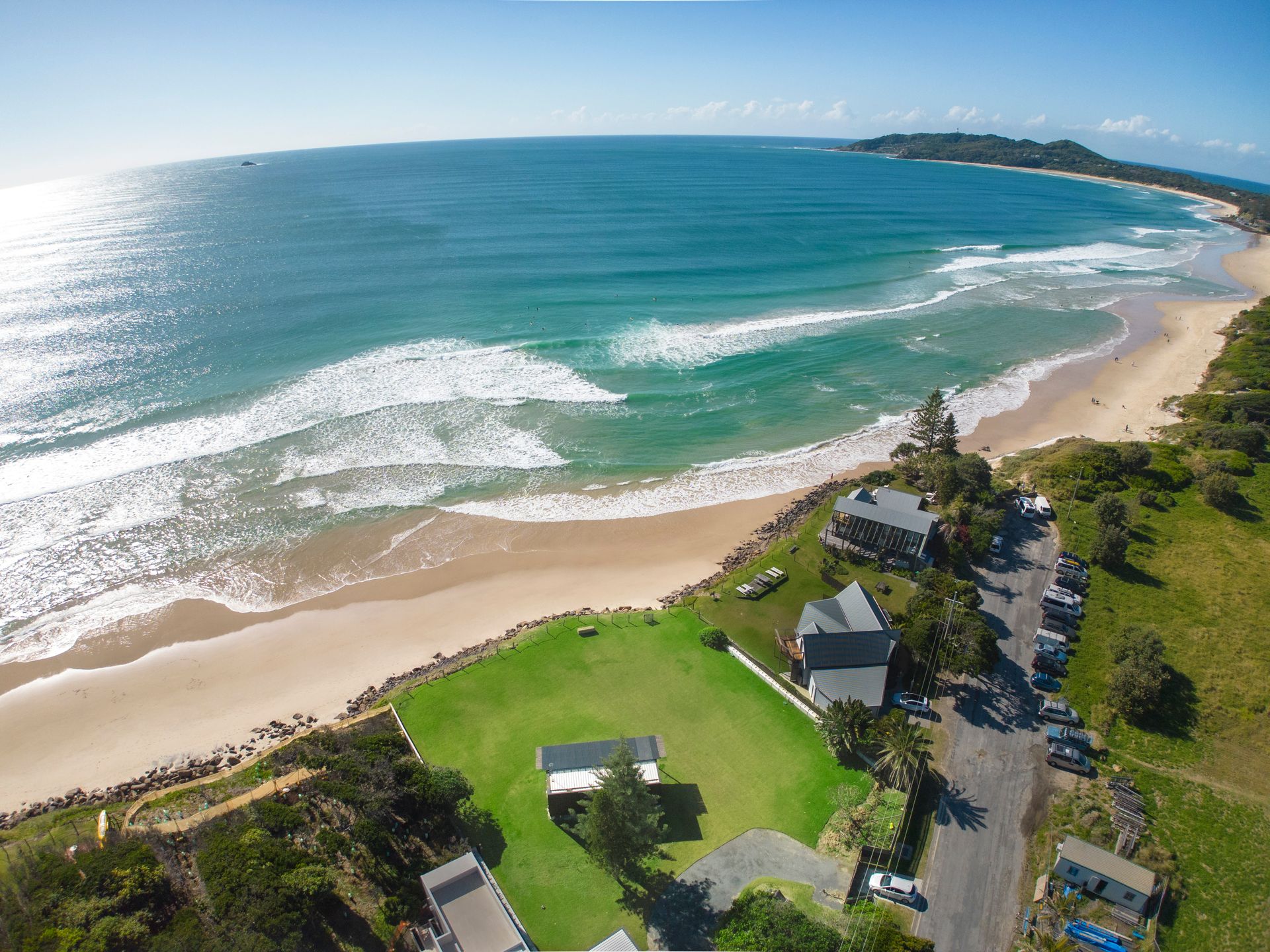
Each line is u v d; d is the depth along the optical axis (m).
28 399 76.81
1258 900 32.31
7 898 29.86
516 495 65.50
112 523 59.75
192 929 28.45
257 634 50.66
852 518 56.31
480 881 31.31
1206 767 39.22
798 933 29.81
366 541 59.44
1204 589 53.69
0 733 43.16
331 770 36.66
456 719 41.81
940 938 30.67
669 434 76.25
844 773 38.34
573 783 35.44
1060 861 32.72
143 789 38.75
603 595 54.25
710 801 36.66
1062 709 42.12
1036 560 56.97
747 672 45.44
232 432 72.12
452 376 85.00
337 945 29.48
